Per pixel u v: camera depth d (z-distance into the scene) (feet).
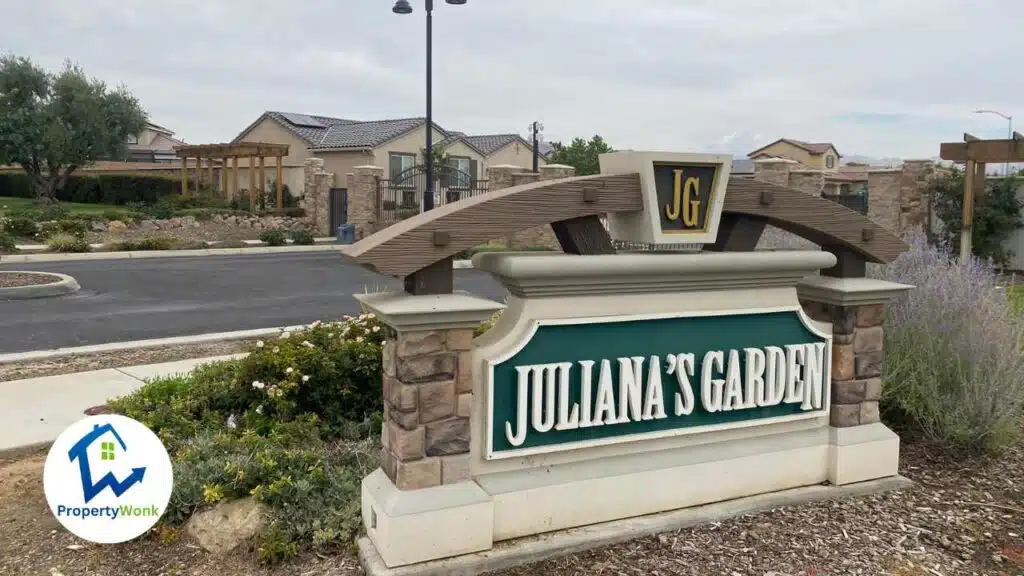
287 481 13.84
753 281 14.53
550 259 12.37
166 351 28.19
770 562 12.88
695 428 14.25
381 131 122.83
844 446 15.53
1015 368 18.61
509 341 12.57
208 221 88.99
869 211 62.75
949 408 18.26
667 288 13.71
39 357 26.68
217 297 43.52
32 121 108.47
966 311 19.10
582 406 13.08
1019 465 17.54
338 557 12.73
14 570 12.66
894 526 14.35
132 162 170.71
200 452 15.48
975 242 53.67
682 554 12.97
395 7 69.87
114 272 54.80
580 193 12.64
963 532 14.23
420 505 11.93
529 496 12.80
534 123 126.52
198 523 13.42
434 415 12.10
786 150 212.43
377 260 11.32
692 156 13.17
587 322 13.01
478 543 12.34
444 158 122.62
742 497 14.76
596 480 13.30
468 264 62.95
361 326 20.90
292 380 18.51
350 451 16.08
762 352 14.78
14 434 18.75
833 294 15.39
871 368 16.01
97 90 115.75
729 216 14.56
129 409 18.78
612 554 12.85
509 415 12.64
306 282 50.90
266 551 12.54
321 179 93.61
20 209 87.81
